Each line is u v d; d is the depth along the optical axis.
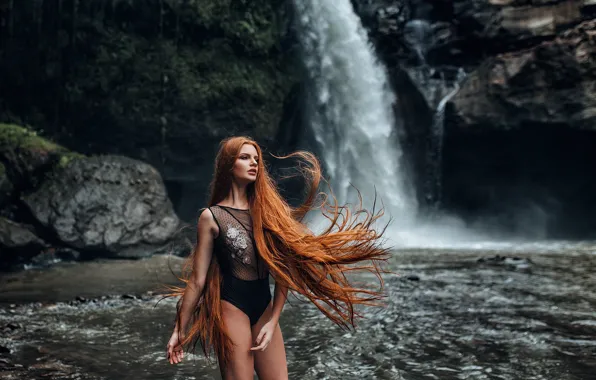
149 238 12.15
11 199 11.73
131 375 4.02
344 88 19.19
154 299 7.10
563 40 17.36
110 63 15.19
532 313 6.14
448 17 20.05
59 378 3.93
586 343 4.88
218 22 16.88
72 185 11.92
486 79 18.16
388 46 19.98
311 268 2.76
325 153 18.72
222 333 2.63
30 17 14.75
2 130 12.74
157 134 15.56
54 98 14.82
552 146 18.08
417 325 5.60
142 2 15.74
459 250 14.30
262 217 2.76
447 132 18.86
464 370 4.14
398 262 11.22
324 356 4.49
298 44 18.39
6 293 7.62
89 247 11.43
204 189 16.61
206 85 16.27
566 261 11.52
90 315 6.12
